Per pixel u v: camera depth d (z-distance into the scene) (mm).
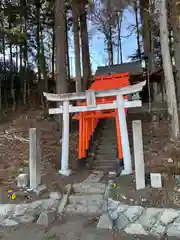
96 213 4617
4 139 8703
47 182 5551
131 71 15117
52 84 17156
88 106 6215
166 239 3721
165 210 4016
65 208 4734
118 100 6023
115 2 11352
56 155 7309
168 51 7059
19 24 13828
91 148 7535
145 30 15586
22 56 17031
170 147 6582
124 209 4254
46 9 14539
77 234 3965
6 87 16547
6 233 4105
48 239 3854
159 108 11555
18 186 5266
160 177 4707
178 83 10773
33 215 4551
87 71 13945
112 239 3779
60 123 8836
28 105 14914
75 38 11266
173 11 9242
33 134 5285
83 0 11070
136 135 4812
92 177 5906
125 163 5766
